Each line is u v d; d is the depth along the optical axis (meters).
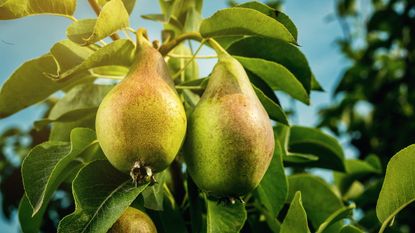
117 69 0.69
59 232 0.52
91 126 0.68
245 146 0.52
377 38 1.73
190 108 0.63
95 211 0.53
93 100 0.69
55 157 0.59
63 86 0.68
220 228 0.60
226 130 0.53
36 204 0.56
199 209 0.63
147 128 0.51
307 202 0.71
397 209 0.58
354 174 0.91
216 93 0.55
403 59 1.59
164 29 0.74
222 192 0.54
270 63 0.67
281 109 0.63
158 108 0.52
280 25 0.58
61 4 0.60
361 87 1.59
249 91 0.56
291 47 0.67
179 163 0.67
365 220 0.86
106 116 0.52
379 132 1.51
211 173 0.53
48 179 0.56
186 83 0.66
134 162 0.51
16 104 0.67
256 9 0.61
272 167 0.64
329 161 0.80
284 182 0.64
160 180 0.60
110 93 0.53
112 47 0.58
